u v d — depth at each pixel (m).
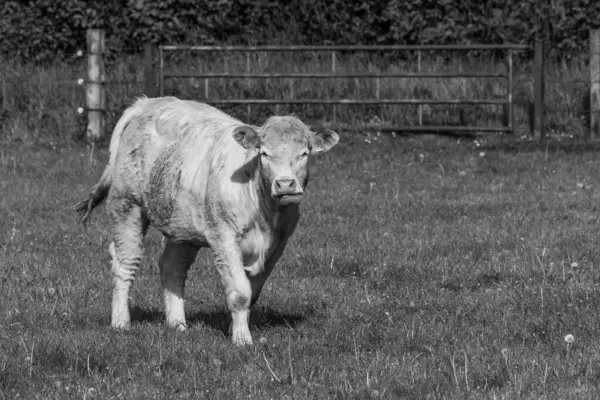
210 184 9.68
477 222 16.41
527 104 25.61
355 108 25.78
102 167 21.88
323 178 20.73
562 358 9.11
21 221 16.50
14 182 20.33
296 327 10.46
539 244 14.59
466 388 8.27
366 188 19.78
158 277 12.99
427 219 16.75
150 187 10.34
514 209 17.45
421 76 24.20
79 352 9.24
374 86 25.78
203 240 10.01
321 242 14.97
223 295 12.07
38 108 25.47
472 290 12.25
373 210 17.56
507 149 23.06
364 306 11.35
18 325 10.35
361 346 9.65
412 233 15.61
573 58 27.05
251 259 9.80
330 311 11.09
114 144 10.84
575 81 24.77
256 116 25.59
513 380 8.45
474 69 26.97
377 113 25.80
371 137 24.28
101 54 24.34
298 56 27.52
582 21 27.64
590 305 10.99
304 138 9.32
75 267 13.29
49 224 16.34
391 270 13.10
